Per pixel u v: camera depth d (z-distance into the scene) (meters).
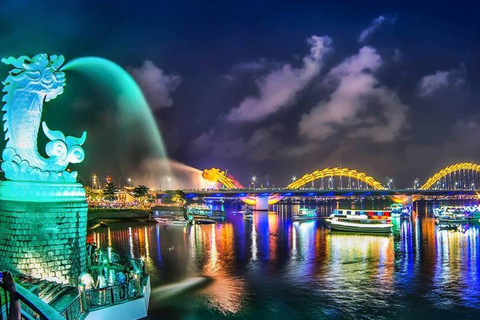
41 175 30.47
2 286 8.25
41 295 25.25
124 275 32.12
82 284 25.33
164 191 177.12
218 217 149.62
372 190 198.75
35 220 29.23
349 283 47.09
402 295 42.19
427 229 108.81
